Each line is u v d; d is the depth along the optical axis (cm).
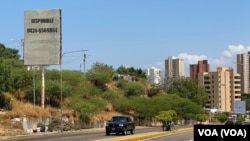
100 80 9256
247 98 19238
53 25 5250
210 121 12625
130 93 10219
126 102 9019
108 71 10700
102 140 2486
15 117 5378
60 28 5259
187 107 10894
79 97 7675
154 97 10425
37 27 5284
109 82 10000
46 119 5919
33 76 6475
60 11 5259
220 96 18375
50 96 6994
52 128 5547
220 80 18350
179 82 15075
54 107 6856
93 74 9250
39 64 5284
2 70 5894
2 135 4103
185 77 15388
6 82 5941
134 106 9025
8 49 9456
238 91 18775
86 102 7375
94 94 8538
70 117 6625
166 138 3475
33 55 5297
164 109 9450
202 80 19212
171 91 14562
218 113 14162
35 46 5294
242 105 12838
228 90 18525
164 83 15225
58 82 7162
